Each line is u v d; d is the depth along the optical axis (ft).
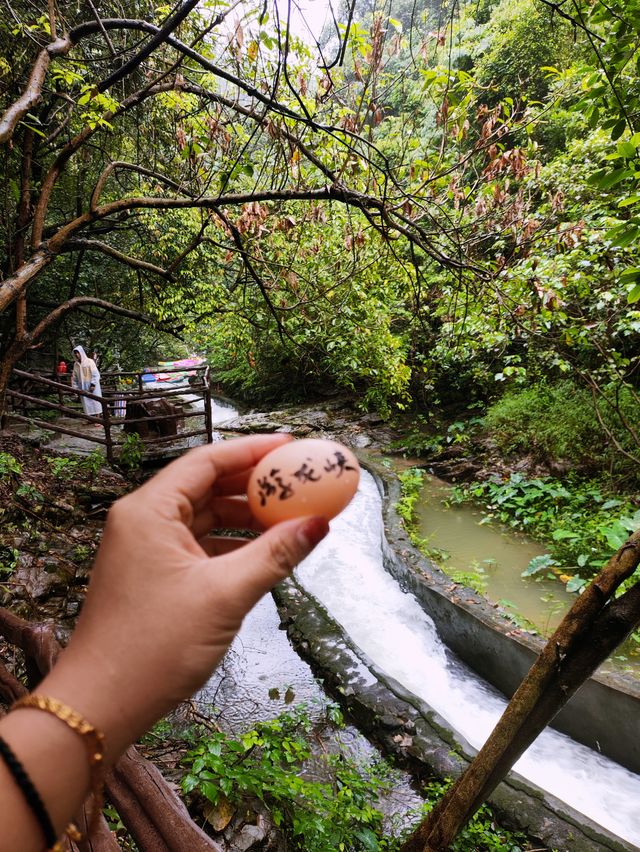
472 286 10.97
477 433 31.73
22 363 35.09
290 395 49.67
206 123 10.61
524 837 9.43
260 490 2.33
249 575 1.57
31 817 1.18
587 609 4.49
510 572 19.01
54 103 16.71
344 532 24.59
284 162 10.14
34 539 17.70
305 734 12.86
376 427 38.52
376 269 15.67
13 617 5.86
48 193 12.17
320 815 9.25
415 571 18.45
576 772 11.93
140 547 1.62
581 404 25.29
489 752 5.03
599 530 19.13
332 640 15.97
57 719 1.31
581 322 16.01
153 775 5.07
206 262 29.84
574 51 25.36
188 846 4.27
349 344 24.16
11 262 16.46
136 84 17.19
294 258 14.58
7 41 14.35
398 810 10.68
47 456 24.09
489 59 28.89
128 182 28.14
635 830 10.49
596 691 12.10
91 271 34.47
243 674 15.20
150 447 28.09
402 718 12.69
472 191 10.33
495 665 14.75
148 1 15.46
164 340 50.72
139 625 1.50
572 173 18.60
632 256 14.80
